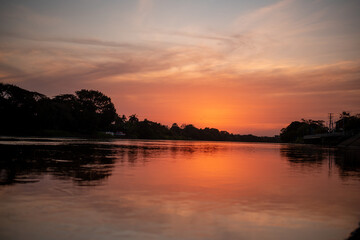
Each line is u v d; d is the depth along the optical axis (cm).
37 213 805
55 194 1039
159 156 3069
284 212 874
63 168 1756
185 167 2058
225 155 3684
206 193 1128
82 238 638
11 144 4128
